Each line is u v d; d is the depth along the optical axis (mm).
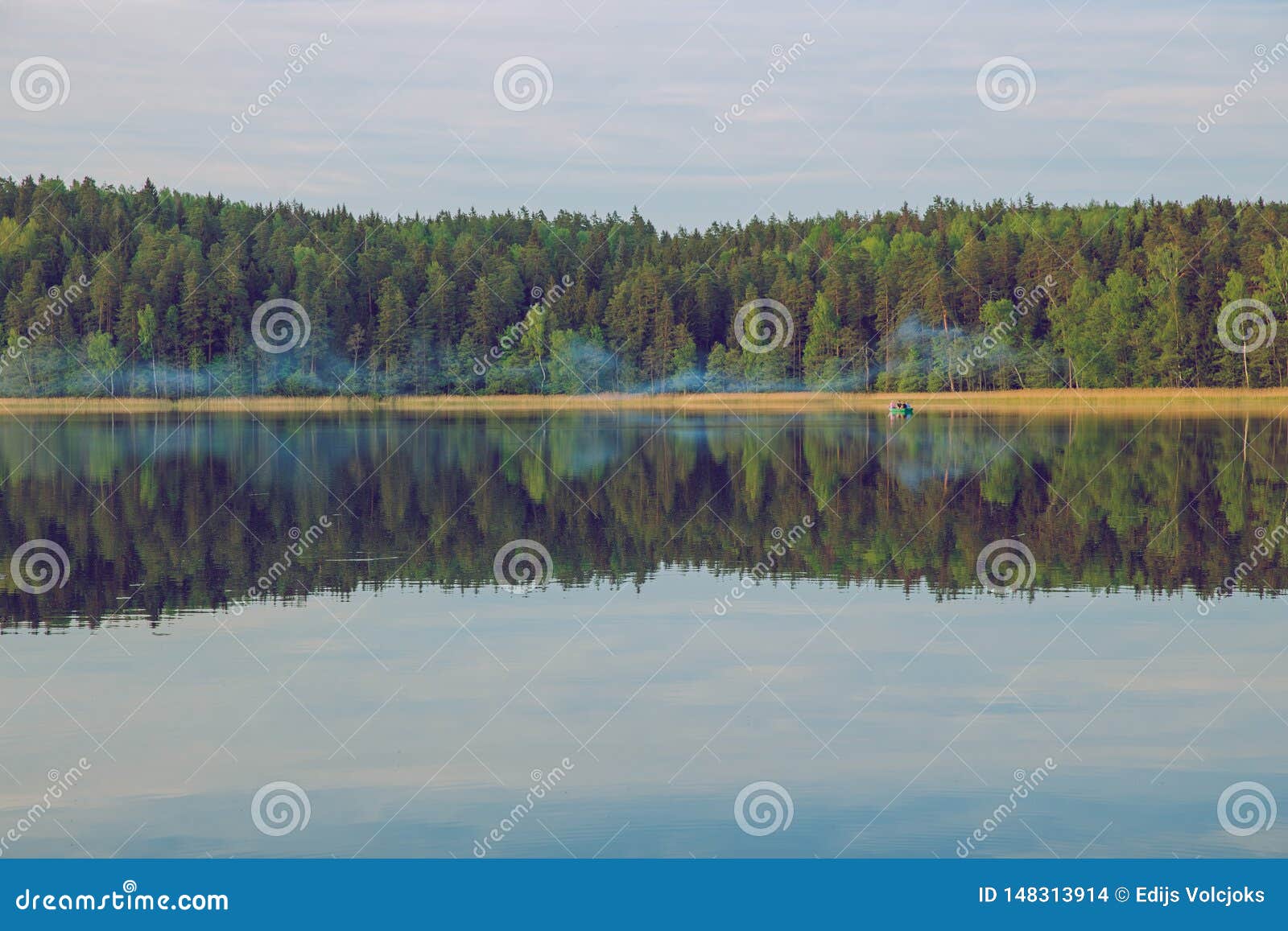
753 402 148375
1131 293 136500
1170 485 51531
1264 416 105875
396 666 22578
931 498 47938
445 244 169750
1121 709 19781
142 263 152875
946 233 172875
